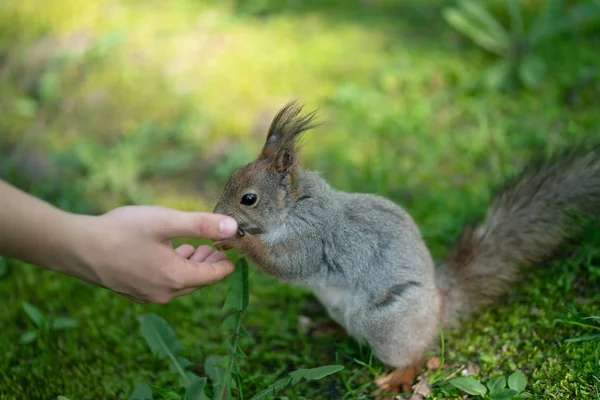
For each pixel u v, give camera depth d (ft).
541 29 3.22
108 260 1.83
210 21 3.71
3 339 2.41
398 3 3.78
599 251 2.38
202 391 2.02
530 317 2.29
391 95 3.16
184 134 3.10
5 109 3.39
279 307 2.48
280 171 2.17
